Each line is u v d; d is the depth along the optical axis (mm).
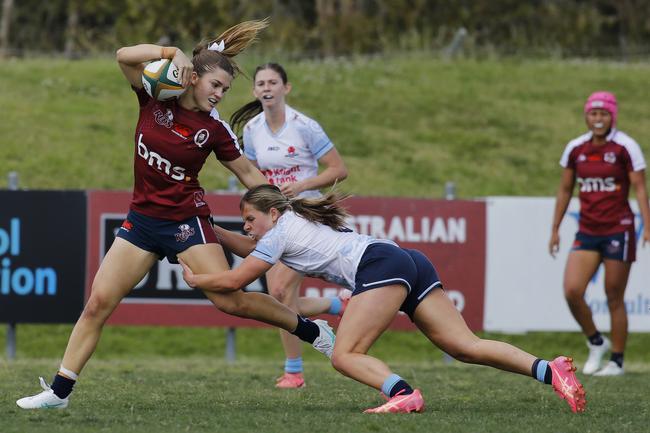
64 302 34562
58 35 100062
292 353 27000
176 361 37219
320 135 26578
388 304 19766
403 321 36000
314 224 20250
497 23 95938
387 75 72188
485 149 60188
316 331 21562
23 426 18156
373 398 23953
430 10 92875
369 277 19828
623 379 30297
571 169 32250
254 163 27156
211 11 82938
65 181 50156
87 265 34656
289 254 20234
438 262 36156
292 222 20172
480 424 18750
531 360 20094
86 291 34688
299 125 26531
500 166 58000
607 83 73562
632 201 36594
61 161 52062
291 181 26812
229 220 34906
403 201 36000
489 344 20266
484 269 36375
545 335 44094
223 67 19922
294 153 26625
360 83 69500
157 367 33344
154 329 42812
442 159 58188
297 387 26812
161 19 83062
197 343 42094
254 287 34344
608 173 31172
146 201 20078
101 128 57375
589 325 32500
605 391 26453
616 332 32031
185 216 20141
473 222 36312
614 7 106750
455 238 36250
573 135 63094
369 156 57562
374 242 20141
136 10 84000
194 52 20531
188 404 22344
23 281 34406
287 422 18828
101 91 64125
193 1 82438
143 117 20031
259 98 26438
